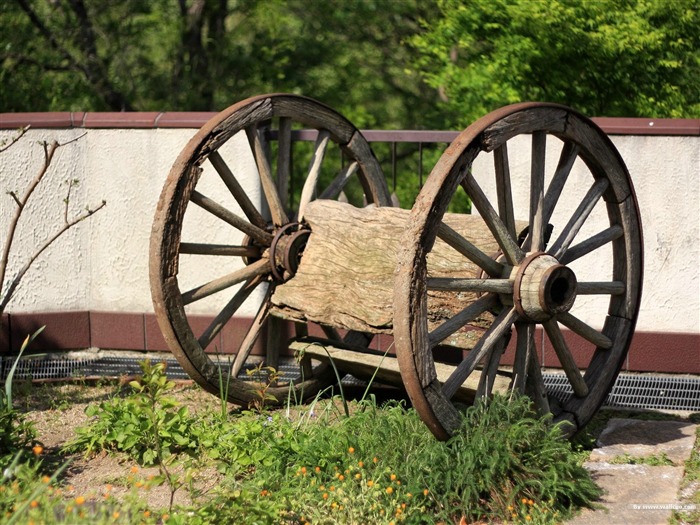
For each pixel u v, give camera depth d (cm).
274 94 846
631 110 1265
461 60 1539
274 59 2111
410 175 1973
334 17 2147
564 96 1277
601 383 774
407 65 2123
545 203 737
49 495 596
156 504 651
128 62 1959
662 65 1229
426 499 635
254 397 838
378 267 771
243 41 2155
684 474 711
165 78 2020
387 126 2225
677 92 1244
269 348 907
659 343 920
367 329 755
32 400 893
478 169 943
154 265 783
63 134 1002
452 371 746
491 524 625
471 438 655
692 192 902
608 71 1244
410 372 632
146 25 1945
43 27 1833
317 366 917
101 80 1886
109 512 565
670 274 915
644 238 916
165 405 671
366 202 948
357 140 916
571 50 1223
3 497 580
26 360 1005
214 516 571
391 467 651
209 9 2056
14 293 1015
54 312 1023
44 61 1830
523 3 1202
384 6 2100
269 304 855
